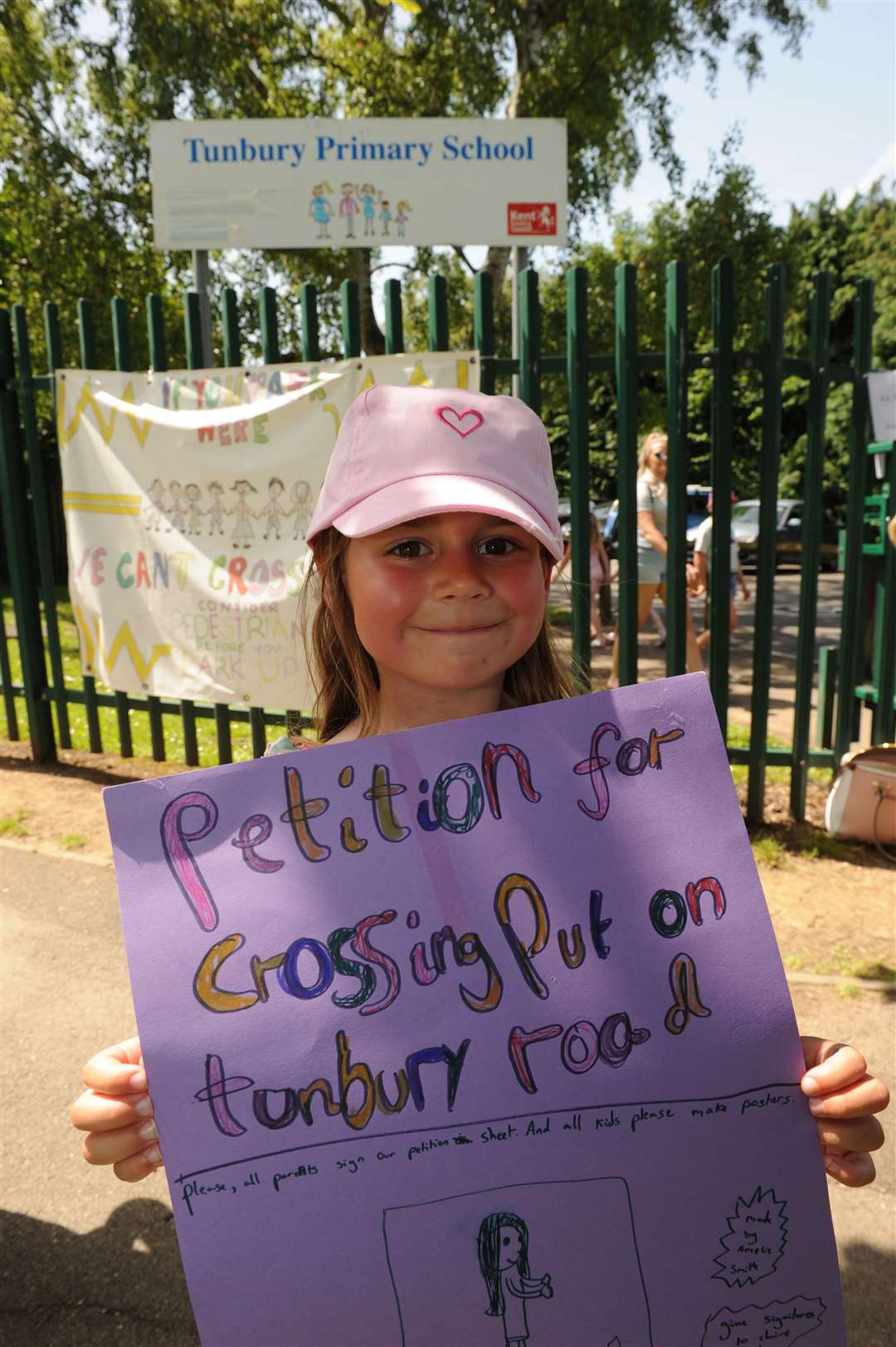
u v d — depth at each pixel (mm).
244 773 1038
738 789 4680
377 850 1031
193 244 5465
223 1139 948
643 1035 998
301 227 5484
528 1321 942
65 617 10289
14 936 3404
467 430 1146
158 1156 1045
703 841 1046
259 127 5395
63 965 3217
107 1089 1022
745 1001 1007
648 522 6047
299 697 4258
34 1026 2879
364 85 15328
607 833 1046
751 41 15992
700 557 6453
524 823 1046
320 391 3975
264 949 993
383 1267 938
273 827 1028
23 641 5172
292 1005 982
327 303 15273
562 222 5566
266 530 4195
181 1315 1954
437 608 1121
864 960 3162
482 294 3887
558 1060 989
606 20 14773
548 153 5523
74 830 4328
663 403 17484
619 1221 962
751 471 25906
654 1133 978
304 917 1004
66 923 3504
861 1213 2152
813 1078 986
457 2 14617
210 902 1002
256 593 4242
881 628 4262
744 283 17125
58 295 16078
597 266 17859
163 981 977
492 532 1131
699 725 1077
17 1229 2166
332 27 15422
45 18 14992
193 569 4391
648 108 16641
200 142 5402
